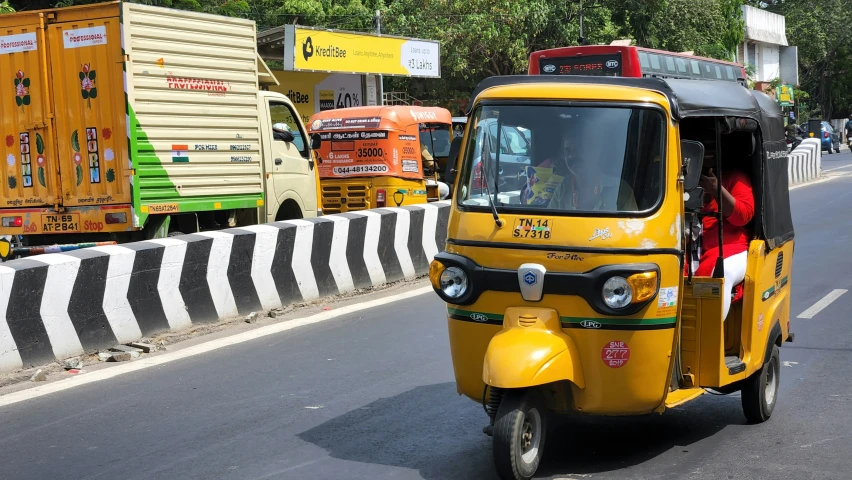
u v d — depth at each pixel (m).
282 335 9.04
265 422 6.29
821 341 8.66
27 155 11.33
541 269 4.91
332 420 6.32
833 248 14.42
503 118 5.30
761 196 5.97
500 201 5.18
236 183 12.38
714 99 5.57
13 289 7.55
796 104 61.16
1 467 5.48
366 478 5.20
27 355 7.65
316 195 14.23
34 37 11.09
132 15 10.73
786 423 6.25
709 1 41.34
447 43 32.91
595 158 5.09
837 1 71.12
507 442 4.73
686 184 5.13
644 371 4.96
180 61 11.41
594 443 5.82
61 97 11.09
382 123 16.25
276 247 10.20
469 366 5.23
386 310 10.23
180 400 6.85
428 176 18.12
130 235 11.30
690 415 6.49
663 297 4.96
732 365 5.69
